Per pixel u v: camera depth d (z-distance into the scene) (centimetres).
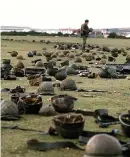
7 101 1770
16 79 3047
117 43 9181
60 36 12250
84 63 4578
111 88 2734
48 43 8256
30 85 2742
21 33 12319
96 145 1129
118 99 2311
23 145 1389
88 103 2150
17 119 1742
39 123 1688
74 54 5622
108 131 1541
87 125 1655
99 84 2916
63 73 2977
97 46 7638
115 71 3356
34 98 1892
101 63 4525
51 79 2950
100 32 13275
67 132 1450
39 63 3891
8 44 7544
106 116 1689
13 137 1486
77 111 1866
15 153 1308
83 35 6538
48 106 1839
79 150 1337
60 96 1964
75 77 3288
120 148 1141
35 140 1359
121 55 5997
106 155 1120
